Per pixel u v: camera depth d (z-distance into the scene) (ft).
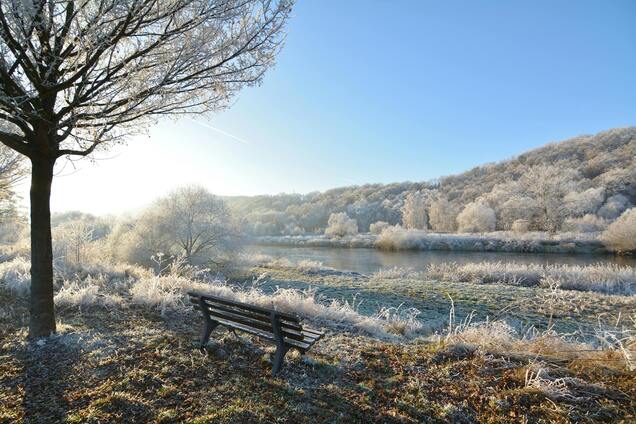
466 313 33.91
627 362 13.17
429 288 44.52
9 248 52.70
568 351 14.79
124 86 13.89
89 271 34.91
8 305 21.86
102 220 79.82
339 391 12.16
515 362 14.28
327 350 16.29
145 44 14.58
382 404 11.39
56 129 14.24
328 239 155.63
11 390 11.41
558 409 10.83
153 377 12.41
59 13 12.01
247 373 13.19
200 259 64.90
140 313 21.02
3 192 33.55
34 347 14.78
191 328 18.49
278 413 10.54
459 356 15.16
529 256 90.17
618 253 86.43
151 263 61.82
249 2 14.07
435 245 114.73
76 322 18.44
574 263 75.10
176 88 14.83
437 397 11.82
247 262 69.67
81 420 9.85
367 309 35.73
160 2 12.74
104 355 14.19
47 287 16.03
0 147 29.22
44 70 13.16
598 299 36.70
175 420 9.98
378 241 126.52
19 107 12.66
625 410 10.87
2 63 11.64
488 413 10.93
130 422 9.84
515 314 32.55
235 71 15.15
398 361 14.76
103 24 11.71
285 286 49.19
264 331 14.55
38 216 15.55
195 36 13.93
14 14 10.40
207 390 11.75
